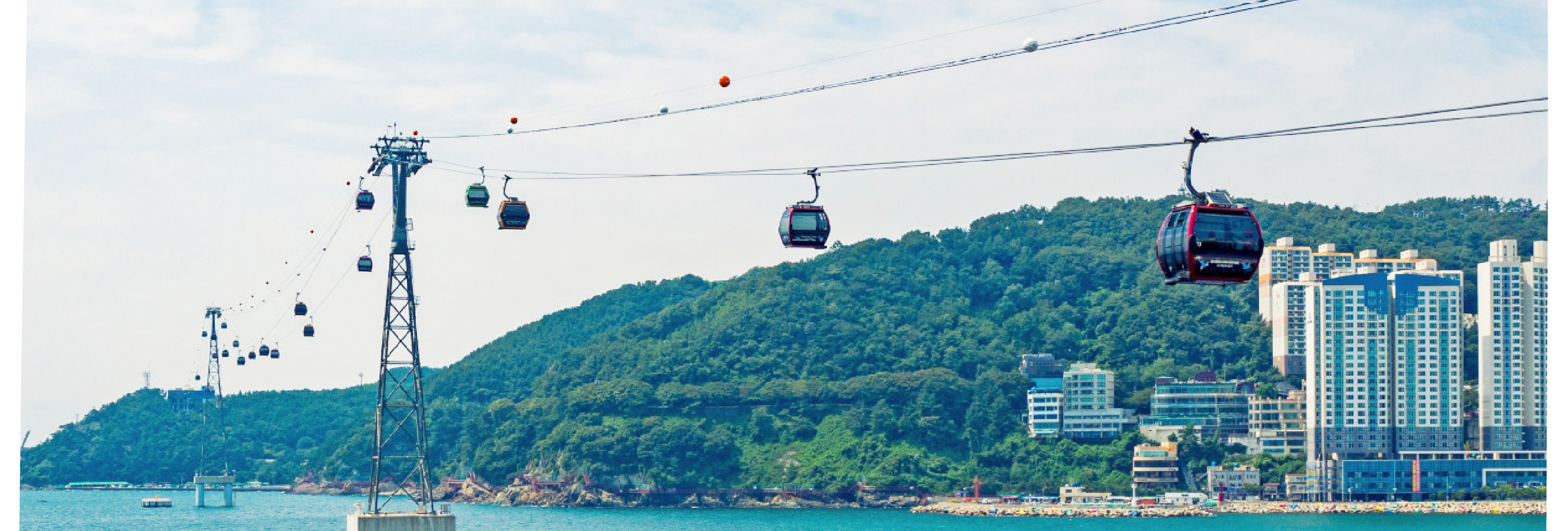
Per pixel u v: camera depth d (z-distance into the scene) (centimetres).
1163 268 6525
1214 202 6397
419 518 15350
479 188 10925
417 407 16188
